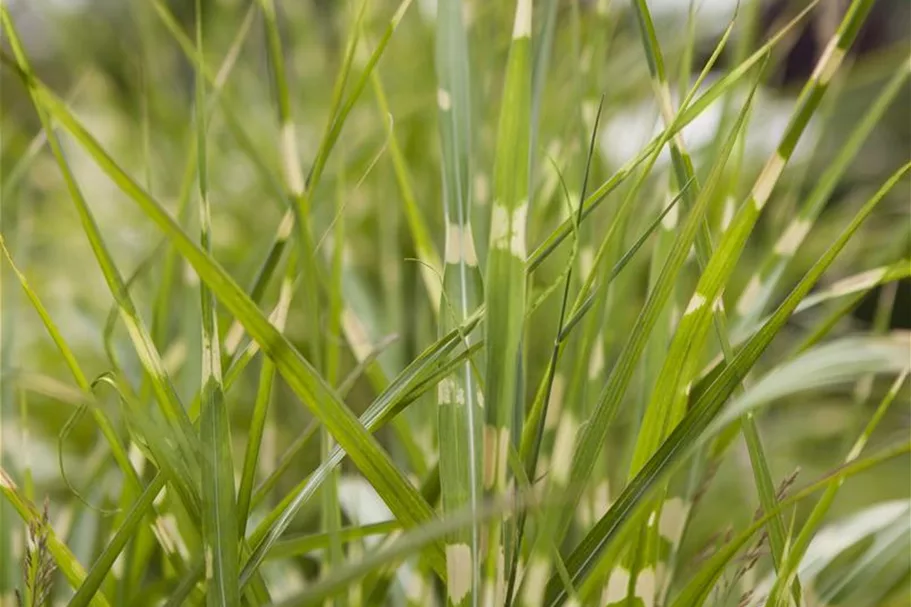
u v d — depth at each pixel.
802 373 0.55
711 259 0.64
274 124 1.93
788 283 1.34
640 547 0.65
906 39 2.01
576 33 0.83
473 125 0.92
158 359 0.65
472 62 0.93
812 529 0.67
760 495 0.68
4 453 0.91
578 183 0.82
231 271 1.71
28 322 1.70
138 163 2.01
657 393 0.66
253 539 0.68
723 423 0.57
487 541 0.63
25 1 1.97
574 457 0.65
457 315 0.67
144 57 1.97
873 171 2.06
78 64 2.09
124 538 0.66
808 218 0.79
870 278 0.72
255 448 0.67
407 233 1.43
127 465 0.72
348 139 1.82
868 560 0.79
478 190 0.91
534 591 0.62
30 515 0.68
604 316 0.77
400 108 1.72
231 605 0.64
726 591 0.72
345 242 1.24
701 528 1.07
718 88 0.66
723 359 0.70
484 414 0.62
